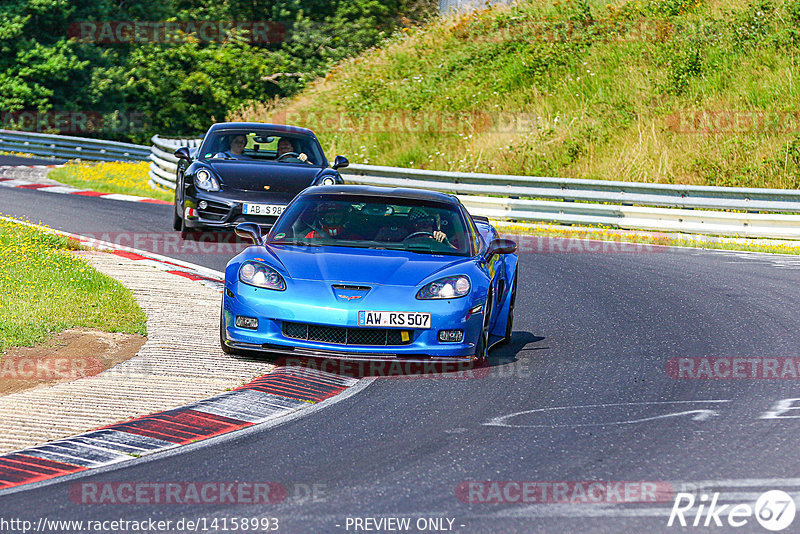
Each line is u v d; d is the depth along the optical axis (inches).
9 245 1657.2
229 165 1969.7
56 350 1096.8
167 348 1138.0
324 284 1068.5
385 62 4608.8
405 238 1192.8
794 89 3523.6
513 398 984.3
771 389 1028.5
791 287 1696.6
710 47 3909.9
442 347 1063.0
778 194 2384.4
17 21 5036.9
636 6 4397.1
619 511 671.1
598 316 1444.4
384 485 721.6
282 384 1019.3
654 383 1051.9
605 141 3420.3
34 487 713.6
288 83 5433.1
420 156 3602.4
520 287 1684.3
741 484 729.0
